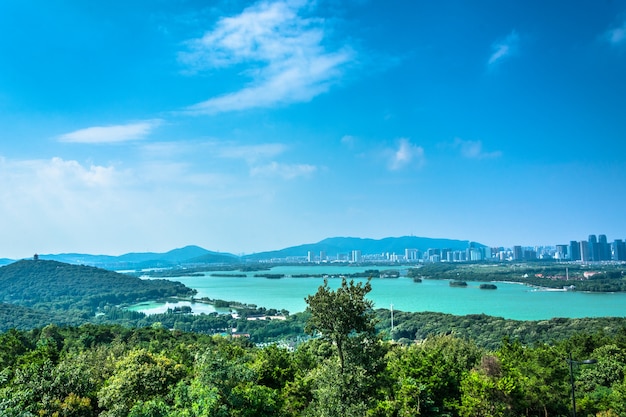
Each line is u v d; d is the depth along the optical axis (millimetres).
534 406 56031
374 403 51656
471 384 52875
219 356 45500
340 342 52094
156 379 49562
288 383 60000
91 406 45812
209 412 38625
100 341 120625
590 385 67688
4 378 50125
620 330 104000
